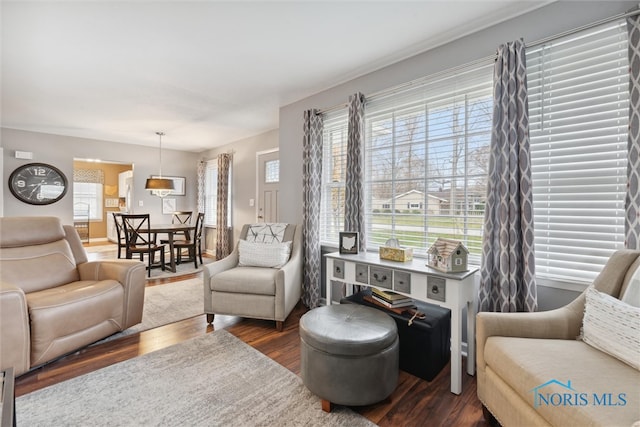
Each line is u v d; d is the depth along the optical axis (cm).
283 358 212
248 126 466
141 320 259
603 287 143
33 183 487
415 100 249
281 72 279
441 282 177
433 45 233
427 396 172
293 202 358
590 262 174
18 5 181
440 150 236
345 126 307
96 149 554
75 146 531
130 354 216
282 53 245
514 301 182
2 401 100
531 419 111
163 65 263
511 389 125
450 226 232
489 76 209
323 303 328
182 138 549
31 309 187
